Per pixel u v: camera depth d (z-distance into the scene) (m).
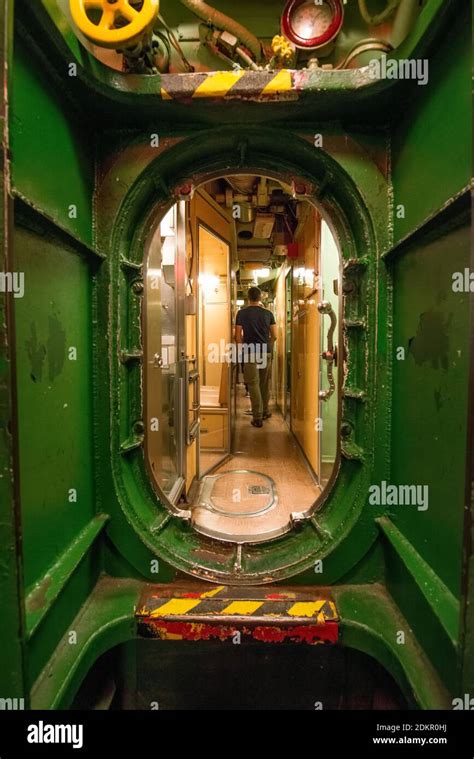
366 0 1.24
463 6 0.80
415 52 0.96
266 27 1.27
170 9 1.27
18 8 0.80
